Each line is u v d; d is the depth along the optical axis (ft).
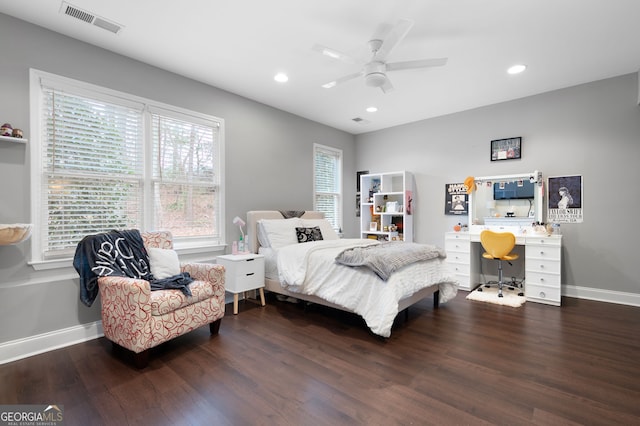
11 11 7.47
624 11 7.44
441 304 11.68
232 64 10.27
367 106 14.37
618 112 11.42
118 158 9.49
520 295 12.60
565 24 8.01
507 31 8.33
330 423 5.06
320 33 8.47
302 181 15.92
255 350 7.78
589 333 8.75
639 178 11.10
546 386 6.09
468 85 12.01
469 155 14.92
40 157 8.04
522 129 13.43
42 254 8.03
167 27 8.18
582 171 12.16
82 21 7.89
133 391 5.97
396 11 7.50
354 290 8.90
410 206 16.52
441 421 5.08
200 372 6.69
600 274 11.91
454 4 7.20
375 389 6.02
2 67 7.50
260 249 12.56
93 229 8.98
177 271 8.87
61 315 8.18
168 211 10.73
